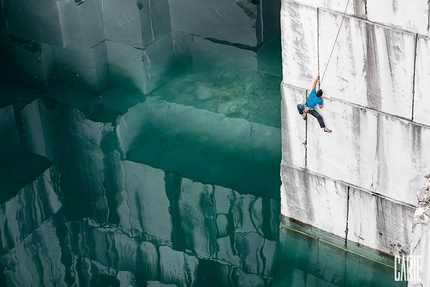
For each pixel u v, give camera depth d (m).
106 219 27.67
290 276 24.72
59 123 31.88
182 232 26.91
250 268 25.17
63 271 25.66
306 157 23.75
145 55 32.72
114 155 30.20
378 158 22.12
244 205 27.48
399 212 22.62
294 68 22.23
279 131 30.22
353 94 21.47
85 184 29.16
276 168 28.69
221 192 28.12
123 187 28.89
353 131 22.12
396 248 23.52
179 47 34.47
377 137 21.75
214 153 29.73
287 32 21.70
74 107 32.56
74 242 26.77
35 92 33.47
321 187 24.02
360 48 20.53
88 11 32.09
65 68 33.66
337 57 21.09
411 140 21.14
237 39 33.97
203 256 25.89
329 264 24.89
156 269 25.55
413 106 20.53
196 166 29.33
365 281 24.12
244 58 33.88
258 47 34.03
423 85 20.00
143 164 29.73
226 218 27.16
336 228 24.58
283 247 25.77
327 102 22.11
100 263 25.88
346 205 23.73
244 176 28.58
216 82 33.03
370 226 23.62
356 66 20.91
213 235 26.61
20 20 33.25
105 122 31.70
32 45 33.19
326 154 23.20
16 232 27.31
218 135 30.45
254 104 31.64
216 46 34.38
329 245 25.20
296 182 24.56
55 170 29.80
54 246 26.64
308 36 21.31
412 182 21.86
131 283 25.05
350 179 23.14
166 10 33.53
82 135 31.22
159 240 26.72
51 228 27.42
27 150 30.77
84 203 28.39
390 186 22.38
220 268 25.38
